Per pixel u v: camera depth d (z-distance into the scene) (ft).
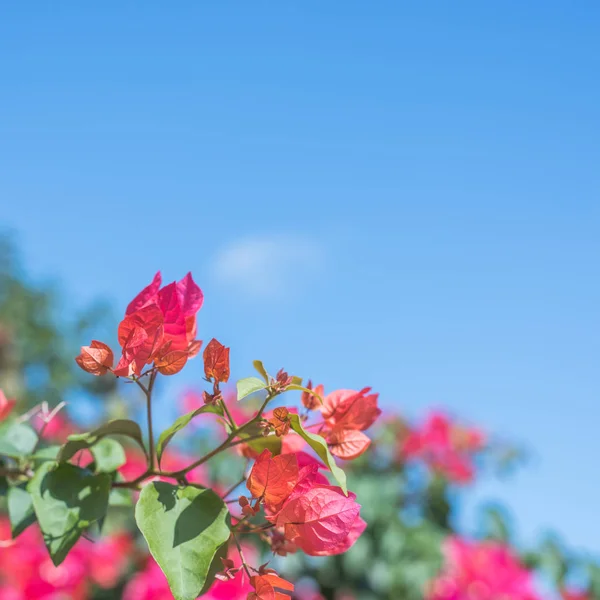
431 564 6.16
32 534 6.15
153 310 2.70
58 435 6.91
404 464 7.46
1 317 19.13
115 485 2.84
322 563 6.08
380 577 6.09
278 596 2.66
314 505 2.65
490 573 6.08
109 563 6.21
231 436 2.73
